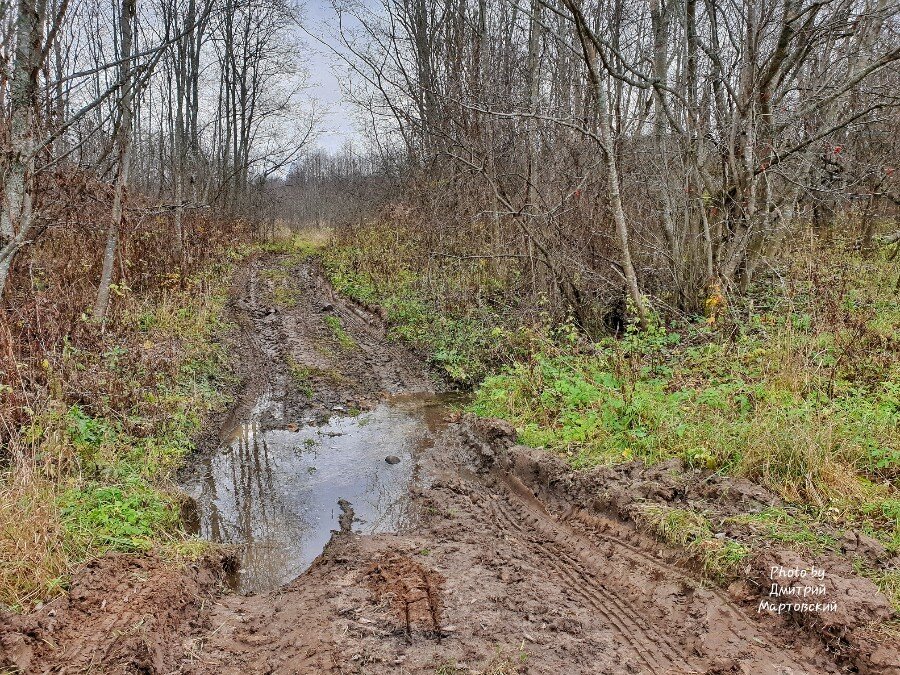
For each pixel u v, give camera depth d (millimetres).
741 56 8977
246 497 6074
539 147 10617
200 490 6172
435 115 13398
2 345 5570
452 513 5555
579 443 6098
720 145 8602
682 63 9906
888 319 7551
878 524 4117
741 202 8805
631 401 6258
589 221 10070
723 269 8867
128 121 8352
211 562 4648
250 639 3785
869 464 4652
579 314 9820
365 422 8133
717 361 7090
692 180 9789
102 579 3941
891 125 10414
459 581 4273
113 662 3248
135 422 6520
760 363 6605
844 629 3238
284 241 27344
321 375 9812
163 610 3793
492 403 7867
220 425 7746
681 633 3641
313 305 14508
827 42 8852
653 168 9805
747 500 4512
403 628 3732
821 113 9328
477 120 10781
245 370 9844
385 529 5430
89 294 8578
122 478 5414
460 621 3785
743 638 3484
